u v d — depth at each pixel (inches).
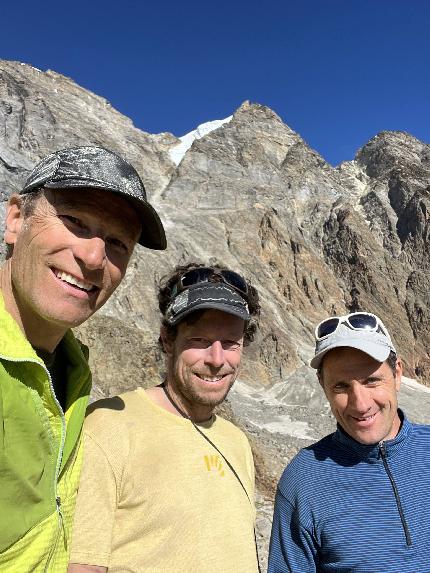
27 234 21.0
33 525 18.9
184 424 27.5
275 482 171.0
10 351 18.5
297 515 30.7
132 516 24.2
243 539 26.1
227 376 29.1
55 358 23.9
